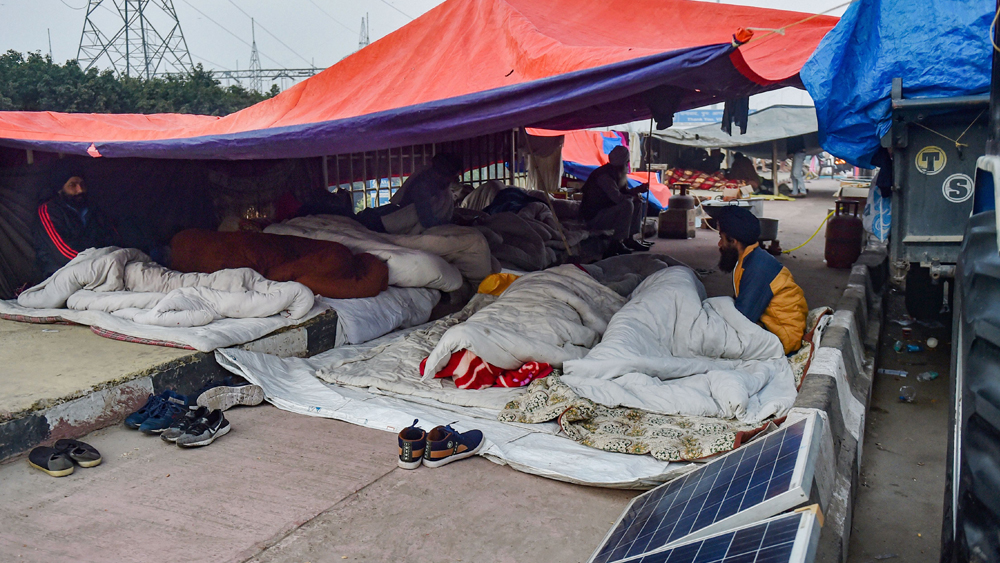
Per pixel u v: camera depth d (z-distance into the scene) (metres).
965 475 1.96
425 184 8.22
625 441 3.71
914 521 3.36
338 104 6.07
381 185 10.26
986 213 2.43
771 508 2.29
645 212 11.70
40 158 6.79
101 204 6.98
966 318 2.27
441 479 3.55
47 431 3.91
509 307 5.22
